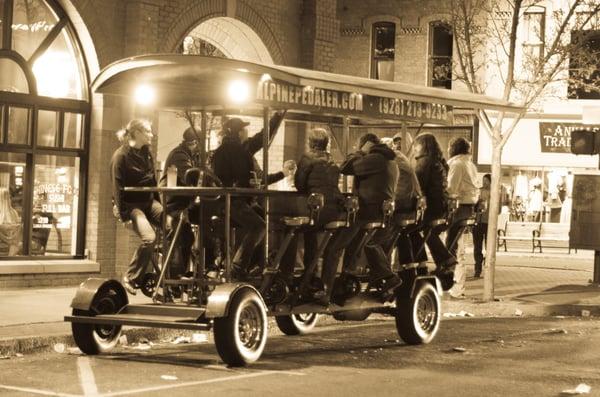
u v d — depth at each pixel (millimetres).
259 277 12664
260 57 23953
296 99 12664
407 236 14414
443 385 10961
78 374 11133
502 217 35469
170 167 13141
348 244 13414
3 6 18312
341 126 15758
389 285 13953
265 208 12648
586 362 12844
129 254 19734
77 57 19438
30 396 9797
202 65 12133
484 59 34250
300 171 12992
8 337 12703
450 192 16625
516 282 23094
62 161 19203
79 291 12422
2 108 18203
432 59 37000
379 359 12727
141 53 19938
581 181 22250
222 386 10531
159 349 13258
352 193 13703
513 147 36062
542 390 10836
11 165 18469
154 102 13633
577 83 22281
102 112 19391
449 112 15422
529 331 15992
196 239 13438
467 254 32500
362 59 37656
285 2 24141
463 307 18906
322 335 15055
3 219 18406
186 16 21250
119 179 14531
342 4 37812
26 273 18297
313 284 13312
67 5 19062
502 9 34594
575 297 20000
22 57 18531
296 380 11023
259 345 11945
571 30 21375
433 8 36844
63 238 19250
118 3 19812
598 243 22156
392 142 14820
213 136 22266
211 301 11531
